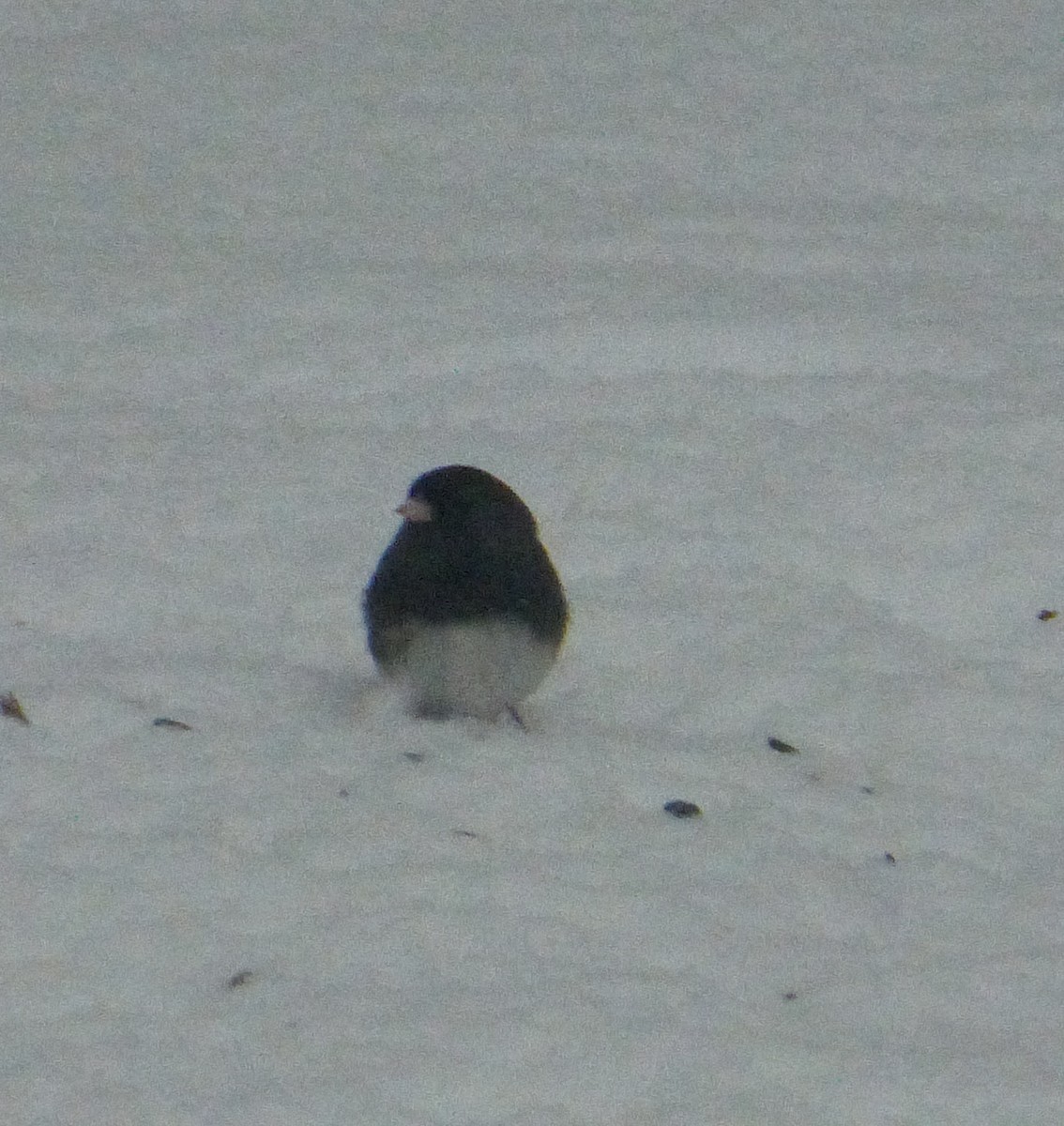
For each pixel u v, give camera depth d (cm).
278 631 991
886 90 2219
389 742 853
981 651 1020
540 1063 628
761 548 1118
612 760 845
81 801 788
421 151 2002
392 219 1780
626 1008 662
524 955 691
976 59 2333
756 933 720
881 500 1177
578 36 2434
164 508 1151
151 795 796
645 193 1861
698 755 862
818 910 739
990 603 1072
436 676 827
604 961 692
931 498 1178
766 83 2250
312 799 797
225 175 1920
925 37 2425
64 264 1639
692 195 1858
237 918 708
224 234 1733
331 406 1337
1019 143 2039
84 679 905
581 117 2116
